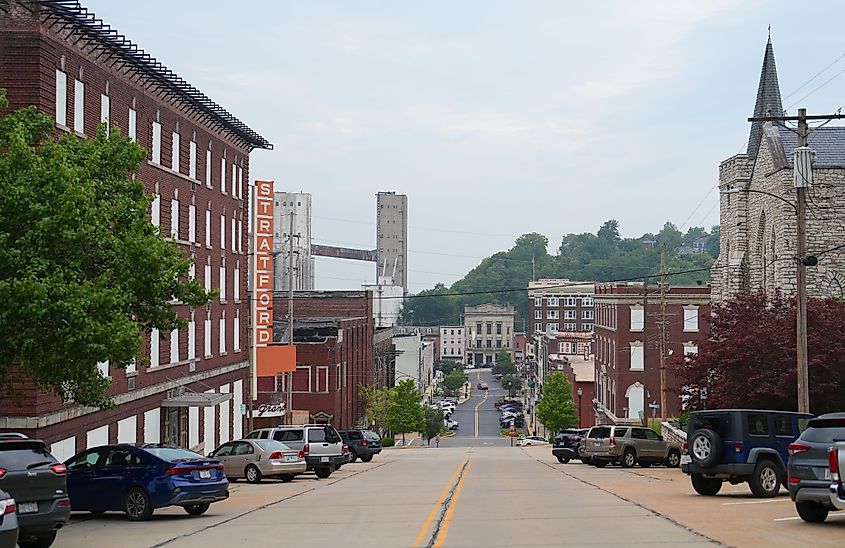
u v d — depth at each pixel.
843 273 47.22
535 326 191.62
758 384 35.88
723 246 60.66
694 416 24.77
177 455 22.23
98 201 22.28
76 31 32.84
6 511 13.17
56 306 19.20
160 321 24.27
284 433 38.06
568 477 34.66
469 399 185.12
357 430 53.62
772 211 50.78
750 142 62.66
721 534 16.08
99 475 22.00
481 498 24.69
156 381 43.12
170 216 44.69
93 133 35.09
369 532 17.58
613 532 16.61
